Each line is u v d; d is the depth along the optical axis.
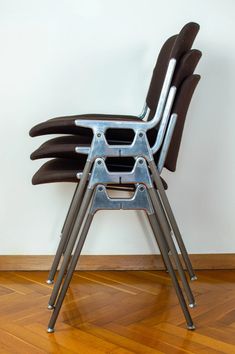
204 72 1.89
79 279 1.79
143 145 1.27
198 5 1.85
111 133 1.36
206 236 1.97
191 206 1.95
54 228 1.91
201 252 1.96
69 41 1.83
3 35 1.80
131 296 1.61
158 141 1.29
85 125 1.25
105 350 1.22
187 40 1.28
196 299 1.59
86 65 1.85
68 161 1.45
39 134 1.39
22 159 1.87
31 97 1.84
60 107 1.86
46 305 1.51
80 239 1.30
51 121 1.31
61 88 1.85
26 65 1.82
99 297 1.59
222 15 1.87
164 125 1.28
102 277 1.82
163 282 1.77
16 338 1.27
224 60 1.89
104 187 1.29
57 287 1.34
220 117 1.92
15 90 1.83
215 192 1.95
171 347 1.24
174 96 1.29
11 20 1.80
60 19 1.82
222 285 1.75
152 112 1.56
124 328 1.35
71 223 1.39
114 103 1.87
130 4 1.83
